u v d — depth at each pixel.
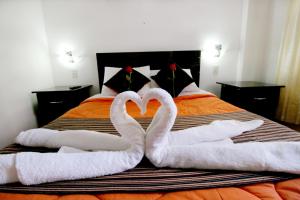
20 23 2.04
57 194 0.60
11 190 0.62
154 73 2.38
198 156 0.71
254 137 0.96
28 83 2.17
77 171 0.65
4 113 1.80
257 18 2.48
